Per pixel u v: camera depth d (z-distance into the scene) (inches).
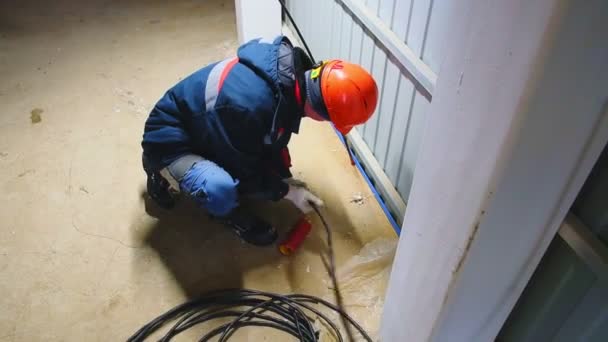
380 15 62.5
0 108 87.0
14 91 91.1
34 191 71.9
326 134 84.5
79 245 64.8
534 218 29.9
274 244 65.7
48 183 73.2
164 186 67.0
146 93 92.1
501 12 22.0
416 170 34.6
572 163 26.6
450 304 35.6
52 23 112.2
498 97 23.8
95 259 63.3
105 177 74.5
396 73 61.5
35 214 68.6
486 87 24.5
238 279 61.6
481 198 27.4
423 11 52.0
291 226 68.2
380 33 60.9
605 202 28.0
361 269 62.8
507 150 24.4
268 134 54.5
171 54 103.3
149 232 66.9
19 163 76.2
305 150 80.9
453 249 32.1
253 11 87.8
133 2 122.3
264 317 56.9
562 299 35.0
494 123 24.6
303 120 87.6
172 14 117.6
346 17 72.6
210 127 53.3
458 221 30.5
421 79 53.3
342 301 59.4
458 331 40.1
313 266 63.2
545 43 20.3
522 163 25.3
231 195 55.6
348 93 50.8
